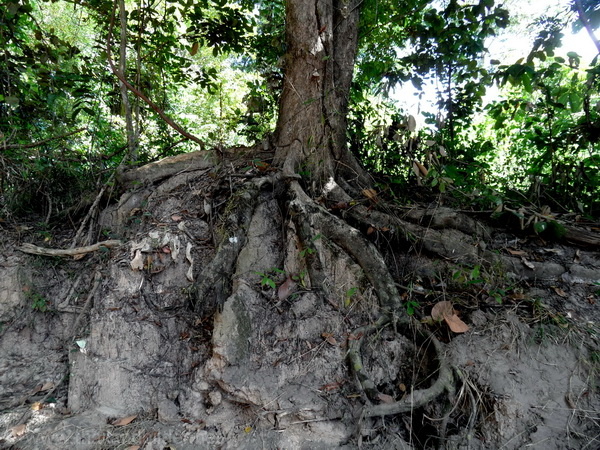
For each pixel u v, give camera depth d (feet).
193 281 10.77
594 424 8.42
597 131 14.39
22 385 10.89
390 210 12.67
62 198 15.34
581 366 9.26
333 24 14.94
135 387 10.23
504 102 16.49
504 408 8.66
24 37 20.58
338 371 9.94
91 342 10.63
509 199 13.62
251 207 11.71
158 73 21.57
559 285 11.32
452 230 12.30
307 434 9.21
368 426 9.24
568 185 14.84
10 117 15.92
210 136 17.39
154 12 19.53
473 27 16.38
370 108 18.43
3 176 14.67
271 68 16.46
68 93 17.94
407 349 10.21
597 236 12.00
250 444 9.14
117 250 11.94
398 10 18.58
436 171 12.84
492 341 9.77
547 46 13.94
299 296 10.99
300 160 13.46
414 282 11.64
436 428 8.98
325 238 11.61
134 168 14.87
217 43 21.15
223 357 9.80
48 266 12.53
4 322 11.76
